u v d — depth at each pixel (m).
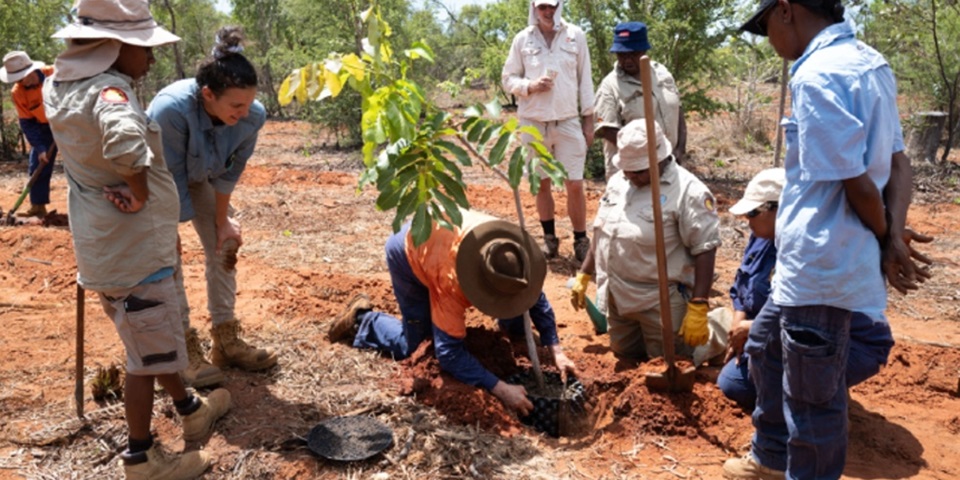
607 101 6.21
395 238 4.38
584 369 4.61
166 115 3.70
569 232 8.26
